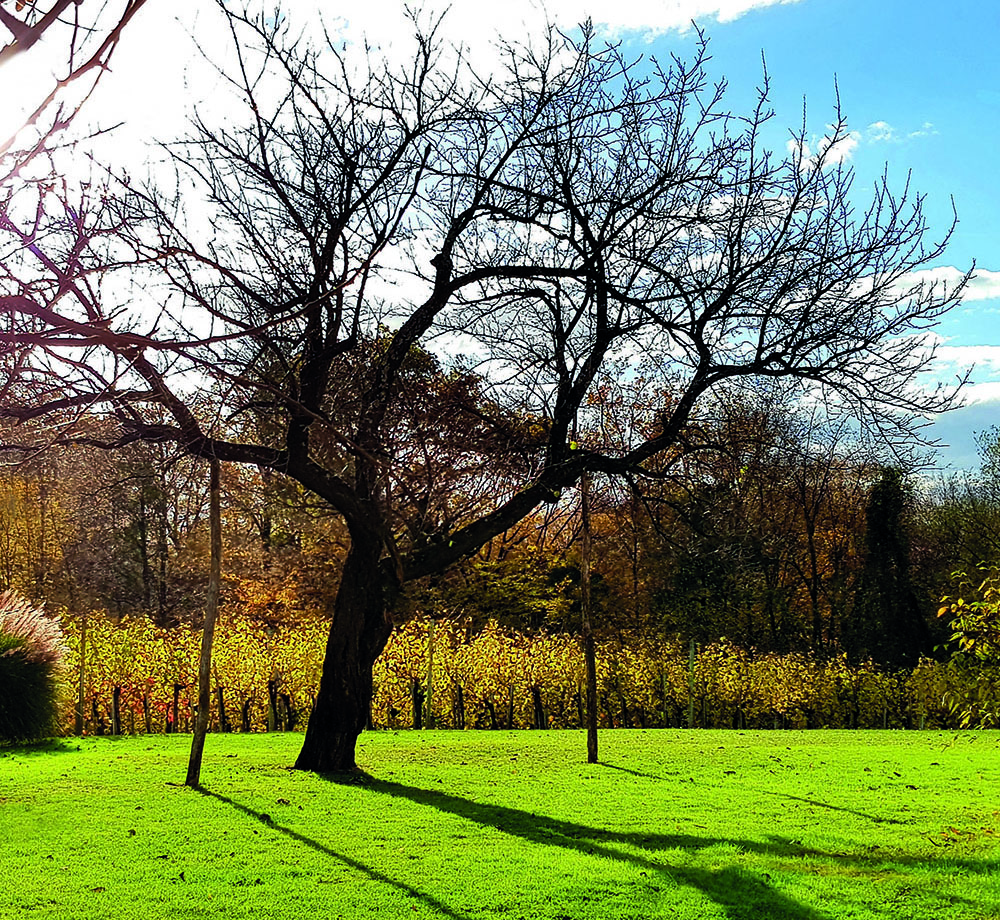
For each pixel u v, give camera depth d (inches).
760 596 1376.7
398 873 309.1
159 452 406.3
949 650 1247.5
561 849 343.6
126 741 693.3
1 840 347.9
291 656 851.4
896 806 434.9
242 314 269.1
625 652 965.2
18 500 1054.4
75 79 89.5
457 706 897.5
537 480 493.0
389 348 444.5
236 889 289.6
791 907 275.4
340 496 474.3
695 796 454.0
